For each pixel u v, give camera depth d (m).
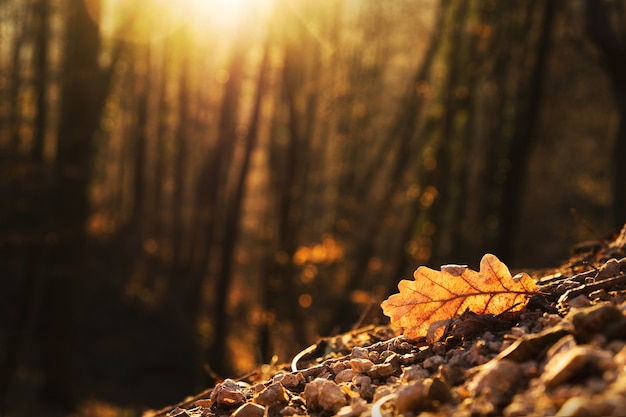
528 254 21.16
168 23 23.30
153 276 26.09
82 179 15.98
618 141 13.12
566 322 1.88
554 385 1.56
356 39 24.94
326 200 26.70
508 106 16.39
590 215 21.23
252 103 21.95
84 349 20.17
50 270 16.12
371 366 2.22
